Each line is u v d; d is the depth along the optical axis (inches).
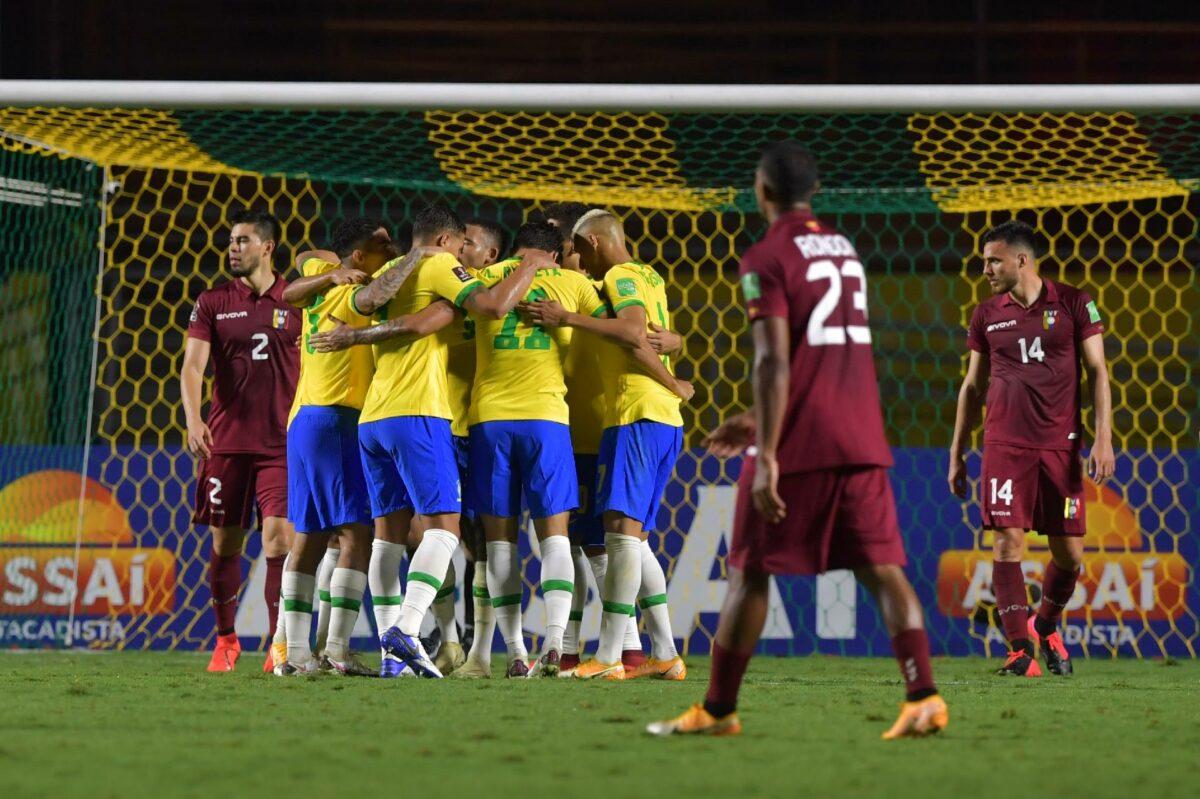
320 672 824.3
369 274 840.9
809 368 485.4
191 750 460.4
